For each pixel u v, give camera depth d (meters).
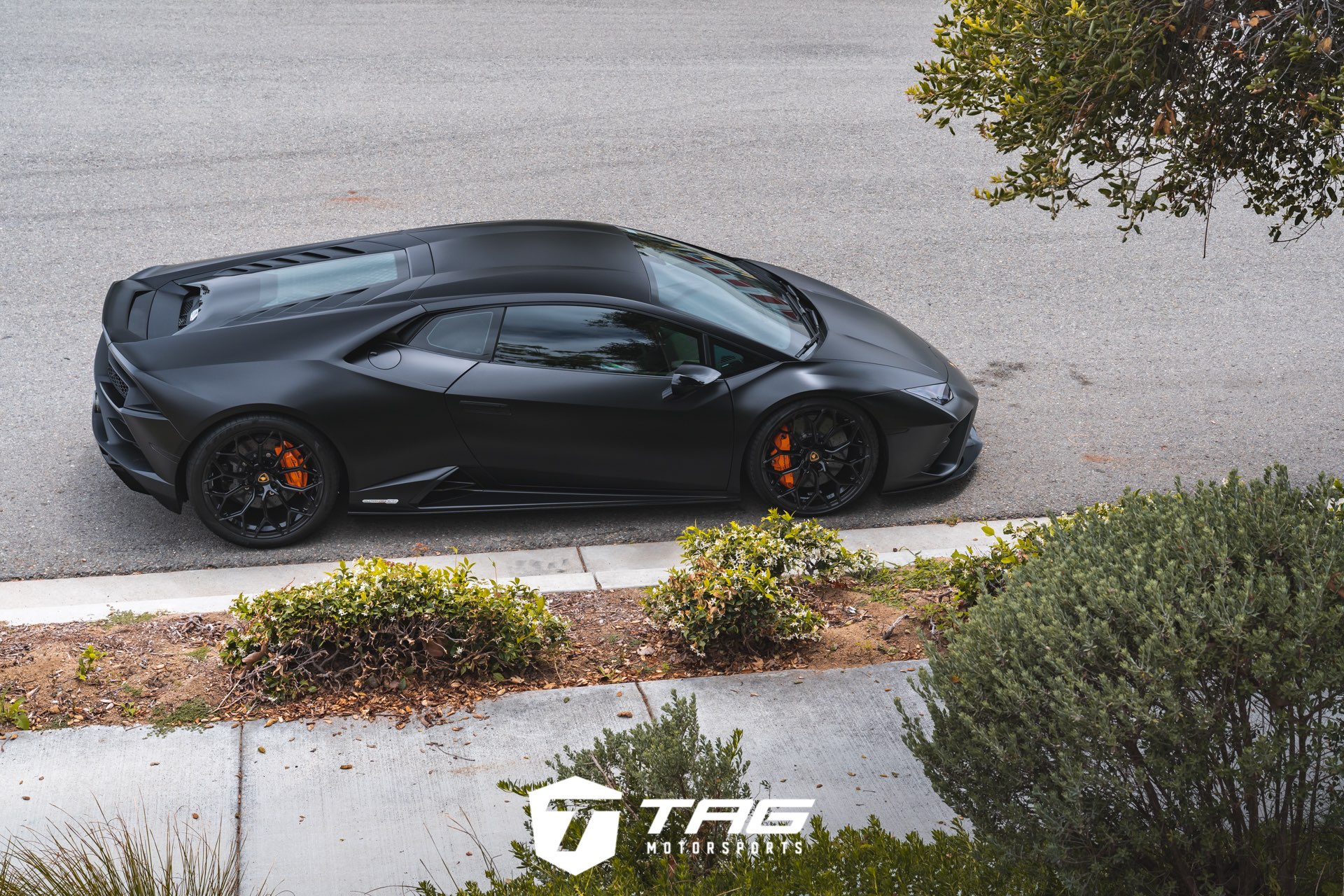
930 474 6.30
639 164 12.07
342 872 3.35
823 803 3.71
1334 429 7.33
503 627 4.42
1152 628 2.70
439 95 13.91
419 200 10.77
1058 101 3.74
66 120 12.23
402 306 5.70
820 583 5.30
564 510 6.23
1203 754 2.71
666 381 5.84
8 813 3.52
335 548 5.71
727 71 15.66
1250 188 4.59
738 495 6.10
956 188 11.86
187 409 5.37
